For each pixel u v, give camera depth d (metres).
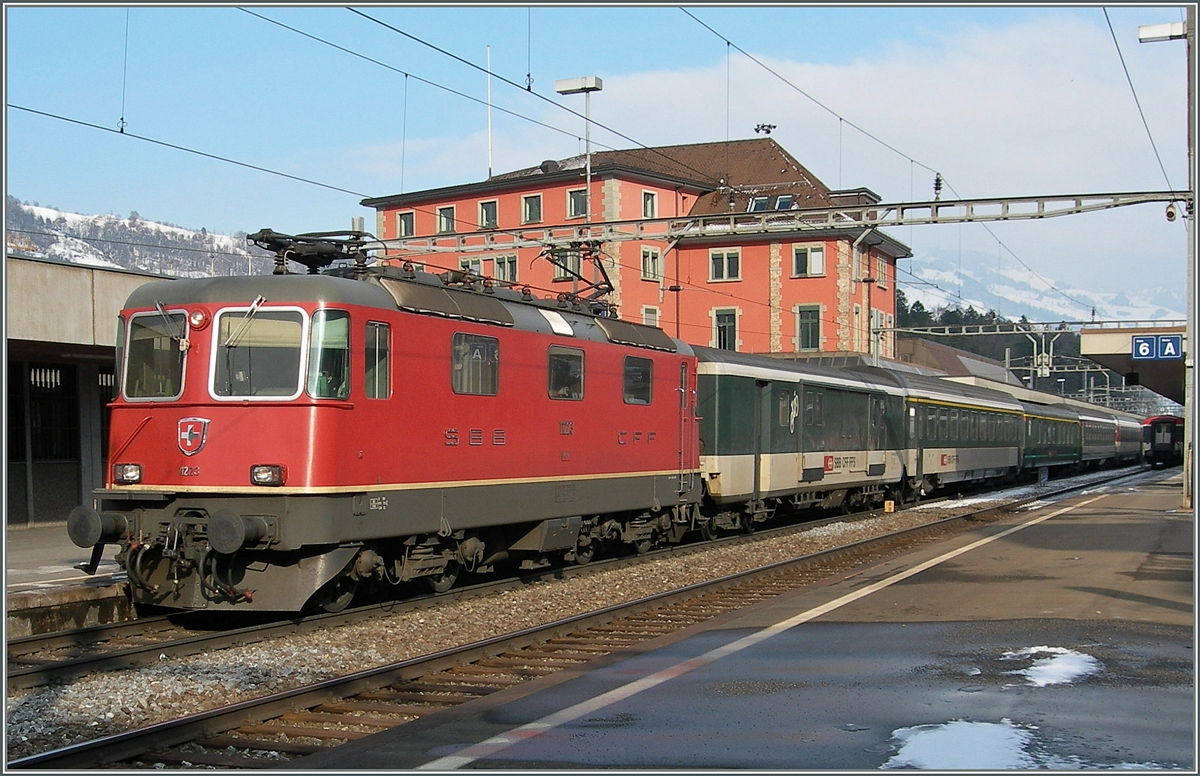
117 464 12.21
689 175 59.28
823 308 54.91
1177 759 6.59
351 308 11.93
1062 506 28.30
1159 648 9.85
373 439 12.16
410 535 12.91
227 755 7.27
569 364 15.95
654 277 55.06
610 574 16.45
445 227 57.06
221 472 11.61
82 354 20.11
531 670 9.90
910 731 7.29
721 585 15.03
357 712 8.46
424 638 11.70
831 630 11.21
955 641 10.38
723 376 21.00
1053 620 11.30
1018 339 138.38
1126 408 120.56
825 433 25.41
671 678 9.09
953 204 22.75
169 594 12.10
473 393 13.82
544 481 15.30
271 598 11.73
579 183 53.50
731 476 21.05
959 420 35.66
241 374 11.71
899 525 24.92
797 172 57.91
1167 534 19.84
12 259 17.00
